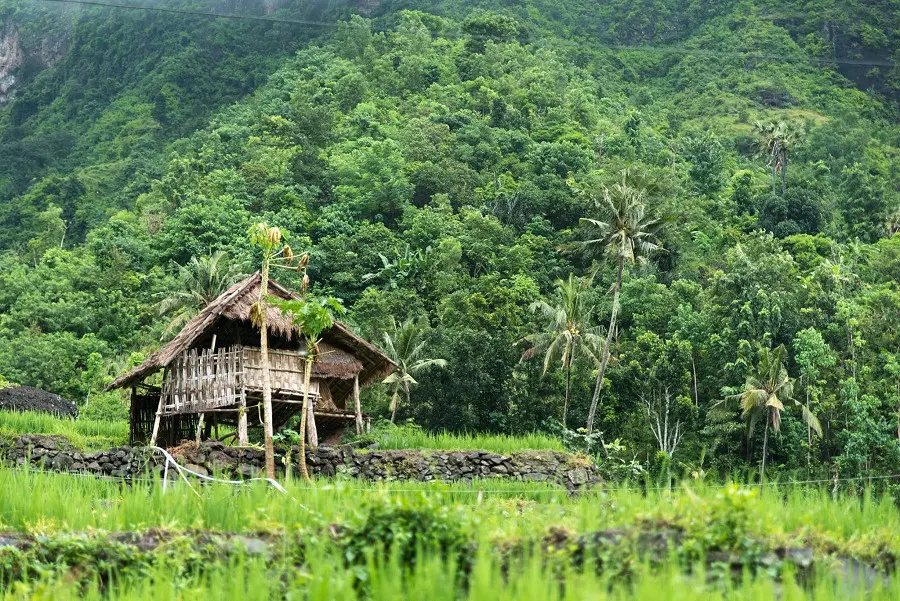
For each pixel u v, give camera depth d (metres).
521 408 61.38
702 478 15.48
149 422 32.09
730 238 103.62
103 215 137.62
